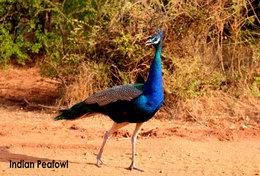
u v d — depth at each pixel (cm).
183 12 1773
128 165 1138
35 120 1695
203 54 1939
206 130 1558
